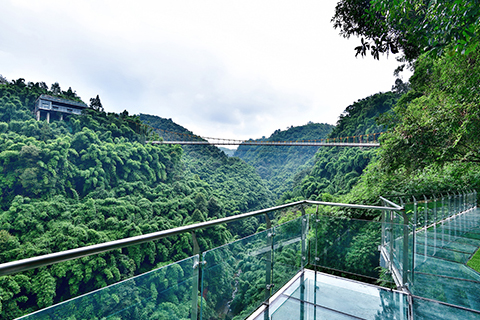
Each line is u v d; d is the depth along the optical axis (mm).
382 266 1883
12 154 30672
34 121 40219
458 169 3686
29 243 23578
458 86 2871
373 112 43156
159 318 855
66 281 18141
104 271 19688
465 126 2658
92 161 38094
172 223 34125
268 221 1615
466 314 1567
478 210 5449
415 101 4926
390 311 1587
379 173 4344
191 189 45781
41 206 27234
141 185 40125
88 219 28422
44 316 590
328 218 2064
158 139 55812
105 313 707
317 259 2084
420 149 3234
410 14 1643
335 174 40594
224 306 1193
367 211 4121
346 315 1541
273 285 1629
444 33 1351
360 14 2385
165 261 24219
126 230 27812
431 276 2264
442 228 3648
